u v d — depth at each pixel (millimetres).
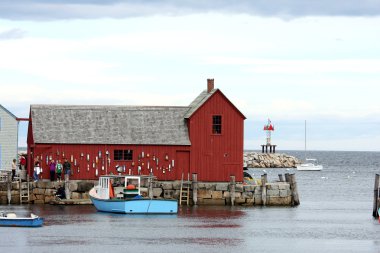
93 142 100125
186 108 104250
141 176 93250
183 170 101188
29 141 103625
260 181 105062
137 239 74938
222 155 101500
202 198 99562
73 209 94312
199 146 101188
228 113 101688
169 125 102438
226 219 88375
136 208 90438
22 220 81000
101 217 88062
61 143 99625
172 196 99062
